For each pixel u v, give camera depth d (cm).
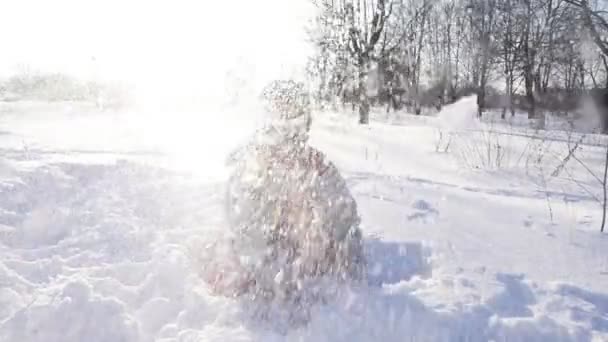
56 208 571
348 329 378
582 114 1856
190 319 394
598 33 2133
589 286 433
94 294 403
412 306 396
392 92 3041
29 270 445
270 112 454
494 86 3988
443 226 589
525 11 3159
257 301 406
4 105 2267
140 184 684
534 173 1003
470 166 1057
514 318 377
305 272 419
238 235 426
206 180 724
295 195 426
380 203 677
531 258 496
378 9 2214
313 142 1356
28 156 794
